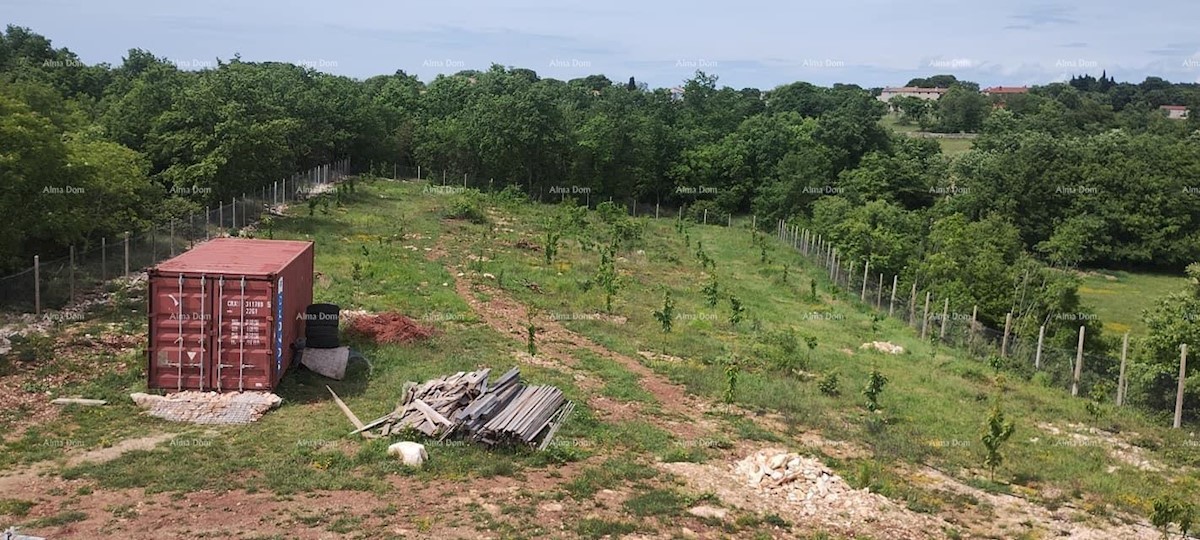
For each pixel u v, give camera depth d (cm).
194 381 1678
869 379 2081
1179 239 5903
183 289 1662
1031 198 5972
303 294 2002
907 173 6228
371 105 6825
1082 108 8944
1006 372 2697
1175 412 2228
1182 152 6172
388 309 2492
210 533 1098
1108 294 5247
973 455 1764
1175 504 1393
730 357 2336
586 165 6544
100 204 2606
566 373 2059
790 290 3781
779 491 1438
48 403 1595
